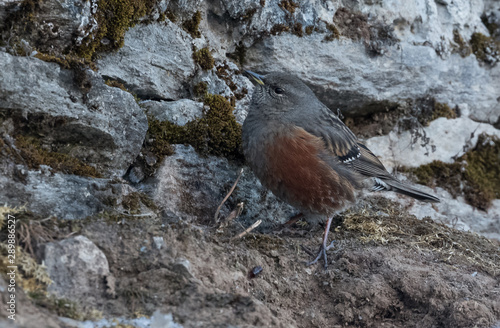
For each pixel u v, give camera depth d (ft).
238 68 38.65
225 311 23.32
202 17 37.11
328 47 40.68
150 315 22.53
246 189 35.88
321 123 34.55
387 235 35.37
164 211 28.27
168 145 33.01
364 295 29.35
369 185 36.52
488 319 27.55
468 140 46.98
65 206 25.94
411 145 45.01
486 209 45.16
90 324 21.30
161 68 34.63
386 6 42.52
